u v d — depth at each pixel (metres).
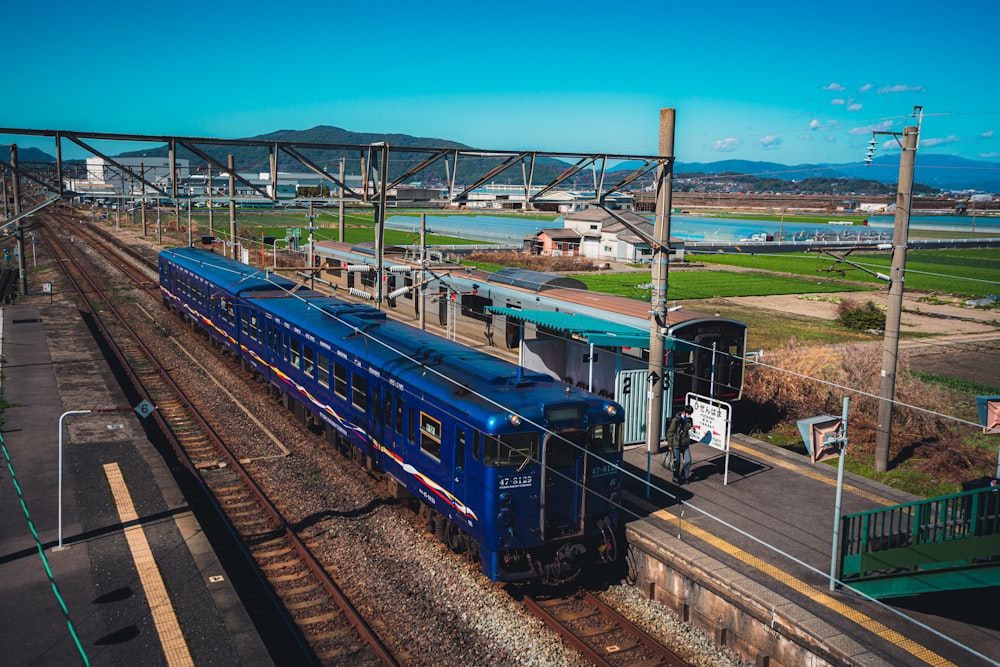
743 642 10.05
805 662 9.20
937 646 8.98
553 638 10.06
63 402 19.05
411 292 31.69
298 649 9.54
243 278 25.31
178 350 26.98
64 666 8.40
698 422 14.56
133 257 55.81
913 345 31.97
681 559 10.92
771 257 70.94
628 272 57.12
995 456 16.61
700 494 13.74
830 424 10.23
